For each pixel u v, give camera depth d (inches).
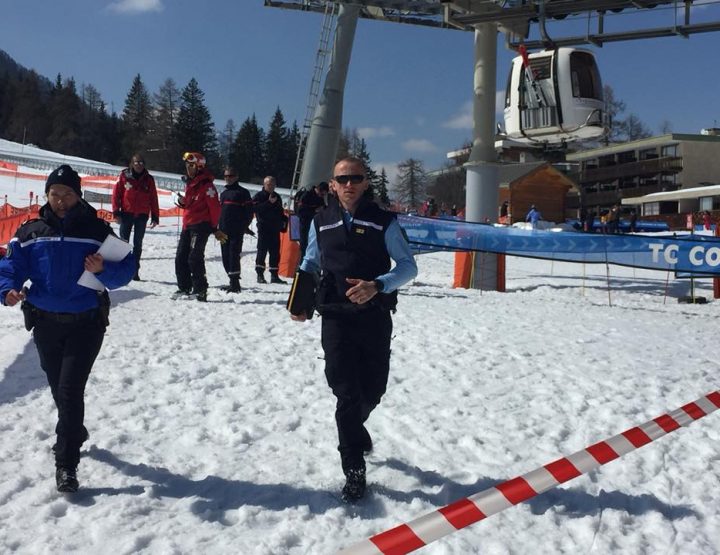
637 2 448.1
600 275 645.9
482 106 534.0
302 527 129.6
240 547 121.1
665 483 150.0
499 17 486.3
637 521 133.6
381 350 147.6
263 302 384.8
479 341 299.6
